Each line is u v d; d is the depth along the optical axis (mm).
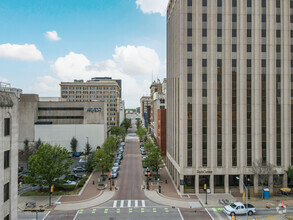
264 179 38562
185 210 33344
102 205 35031
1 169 19797
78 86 138000
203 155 40312
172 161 49969
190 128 40281
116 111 140125
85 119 79688
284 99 41625
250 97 41062
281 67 41750
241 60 40844
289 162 41469
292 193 40156
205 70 40469
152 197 38500
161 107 96062
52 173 37344
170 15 52625
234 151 40625
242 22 40875
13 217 21609
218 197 38500
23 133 76312
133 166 61688
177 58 43375
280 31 41719
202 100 40406
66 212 32344
